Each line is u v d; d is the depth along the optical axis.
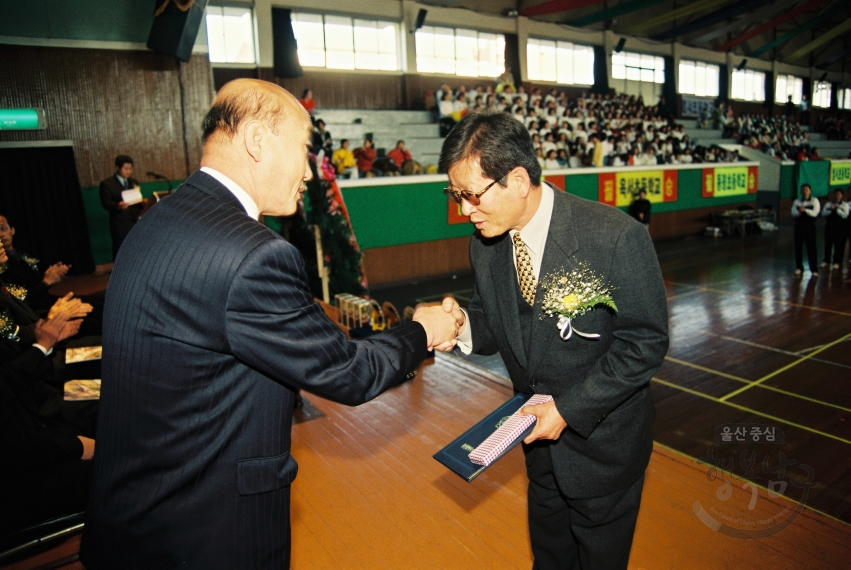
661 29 19.98
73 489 2.10
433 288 9.84
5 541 1.98
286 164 1.21
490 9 16.19
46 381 2.96
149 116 9.56
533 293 1.61
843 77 26.39
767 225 15.77
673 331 6.79
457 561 2.39
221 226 1.09
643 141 15.91
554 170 11.97
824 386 5.04
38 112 6.91
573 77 18.52
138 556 1.09
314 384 1.12
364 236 9.77
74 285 8.52
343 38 14.25
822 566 2.32
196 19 8.88
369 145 11.29
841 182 18.89
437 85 15.63
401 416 3.84
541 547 1.81
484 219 1.49
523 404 1.70
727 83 22.44
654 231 14.12
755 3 16.66
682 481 2.96
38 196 8.90
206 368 1.08
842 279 9.37
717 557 2.38
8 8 8.39
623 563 1.66
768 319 7.20
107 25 9.05
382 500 2.85
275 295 1.08
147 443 1.08
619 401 1.45
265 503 1.16
